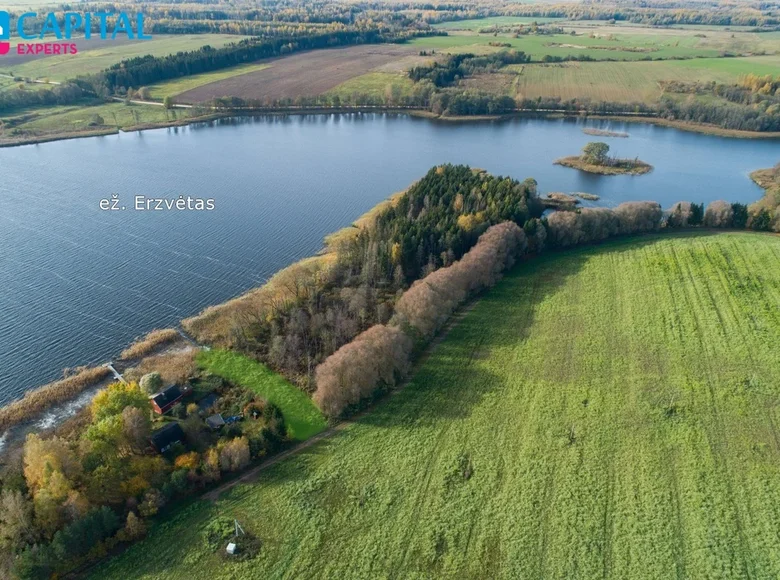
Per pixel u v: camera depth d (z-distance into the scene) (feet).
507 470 241.35
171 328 337.72
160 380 281.54
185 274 398.83
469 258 372.38
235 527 214.28
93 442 224.94
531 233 426.10
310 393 286.46
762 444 253.65
